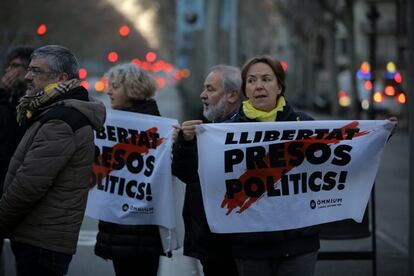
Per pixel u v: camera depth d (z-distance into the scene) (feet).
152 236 20.18
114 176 20.40
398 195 50.93
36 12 105.29
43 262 16.20
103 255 20.39
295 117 17.94
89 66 274.98
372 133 17.71
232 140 17.24
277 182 17.33
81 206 16.49
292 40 247.29
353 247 33.45
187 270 28.84
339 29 246.88
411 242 24.79
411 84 24.27
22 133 19.25
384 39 228.22
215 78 19.52
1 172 20.75
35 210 16.28
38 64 16.70
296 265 17.01
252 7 265.54
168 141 20.17
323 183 17.60
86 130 16.34
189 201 18.42
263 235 16.97
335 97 168.55
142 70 20.94
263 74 17.42
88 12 196.44
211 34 134.31
